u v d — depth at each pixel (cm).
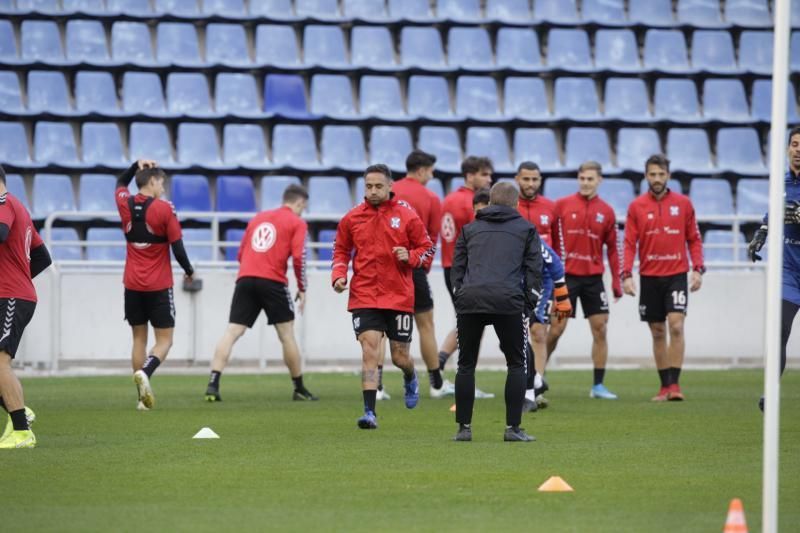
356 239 3434
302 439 3178
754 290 6112
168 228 4066
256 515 2092
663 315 4416
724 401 4356
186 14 7769
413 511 2136
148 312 4103
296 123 7356
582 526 1994
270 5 8044
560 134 7694
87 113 7088
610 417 3781
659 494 2319
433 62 7819
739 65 8219
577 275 4500
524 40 7931
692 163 7525
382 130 7294
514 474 2567
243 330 4397
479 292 3027
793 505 2206
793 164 3344
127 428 3441
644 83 7825
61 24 7669
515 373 3122
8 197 2897
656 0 8356
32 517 2069
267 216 4394
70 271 5569
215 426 3497
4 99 7188
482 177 4409
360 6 8106
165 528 1973
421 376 5497
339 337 5788
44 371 5553
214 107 7500
